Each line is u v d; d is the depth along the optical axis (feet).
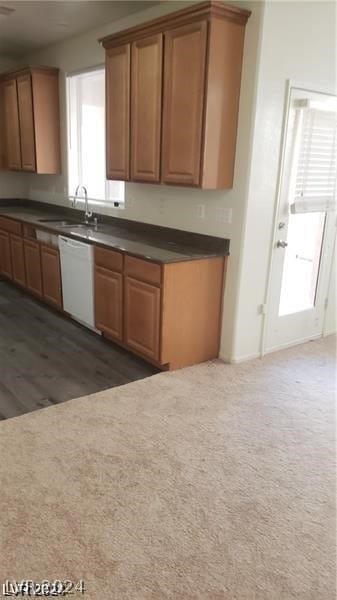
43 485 6.68
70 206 16.78
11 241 17.11
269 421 8.66
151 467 7.18
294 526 6.10
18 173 19.77
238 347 11.12
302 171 10.78
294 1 9.26
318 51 10.03
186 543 5.75
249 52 9.20
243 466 7.30
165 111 10.03
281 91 9.70
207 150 9.44
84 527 5.94
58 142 16.48
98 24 13.23
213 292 10.77
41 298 15.74
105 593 5.04
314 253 12.08
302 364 11.29
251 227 10.22
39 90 15.58
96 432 8.09
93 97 14.90
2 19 12.94
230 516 6.23
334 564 5.53
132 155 11.24
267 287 11.12
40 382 10.01
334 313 13.37
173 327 10.33
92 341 12.49
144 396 9.46
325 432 8.36
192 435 8.10
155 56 9.94
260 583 5.23
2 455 7.35
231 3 9.33
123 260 10.89
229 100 9.44
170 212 11.98
